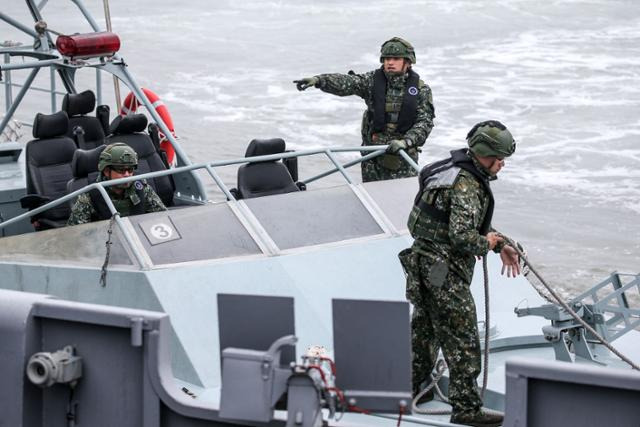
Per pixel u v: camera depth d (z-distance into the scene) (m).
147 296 18.91
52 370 14.05
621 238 44.53
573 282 39.12
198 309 18.91
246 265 19.94
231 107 69.31
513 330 19.86
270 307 12.77
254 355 12.41
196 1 116.56
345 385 12.74
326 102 70.25
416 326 17.53
